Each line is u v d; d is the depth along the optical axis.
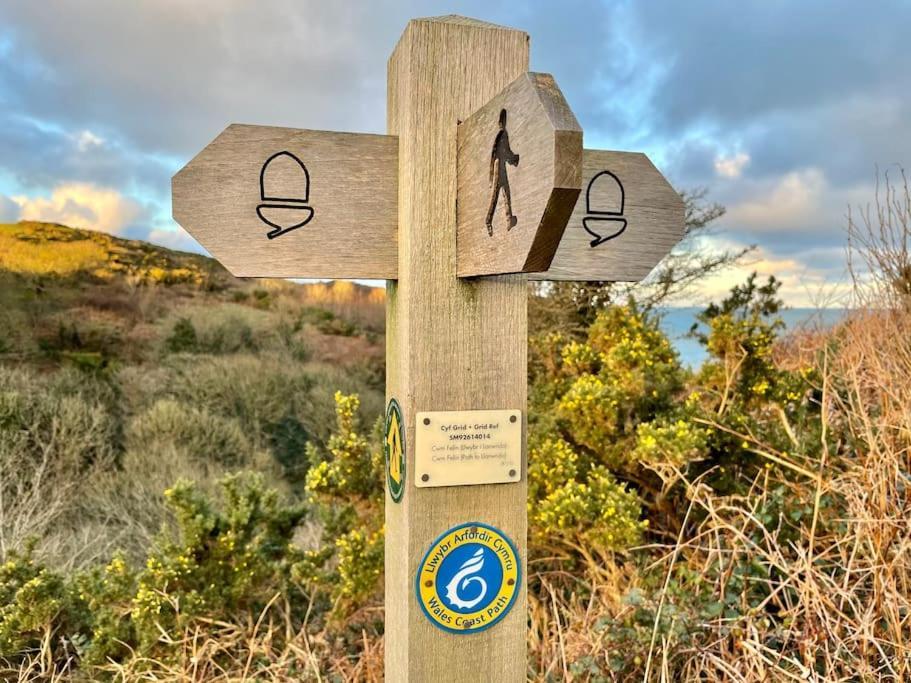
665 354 2.62
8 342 6.23
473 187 0.93
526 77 0.74
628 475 2.21
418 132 1.00
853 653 1.35
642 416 2.25
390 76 1.14
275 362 7.17
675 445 1.84
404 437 1.03
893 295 2.47
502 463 1.06
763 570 1.56
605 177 1.06
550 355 3.00
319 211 1.00
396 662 1.12
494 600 1.08
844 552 1.48
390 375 1.17
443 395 1.04
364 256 1.03
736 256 5.73
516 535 1.08
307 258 1.00
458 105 1.02
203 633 1.79
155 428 5.33
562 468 2.09
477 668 1.08
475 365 1.05
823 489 1.71
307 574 2.01
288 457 6.00
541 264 0.75
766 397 2.38
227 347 7.64
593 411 2.19
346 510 2.21
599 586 1.83
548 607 1.96
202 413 5.77
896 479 1.61
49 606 1.85
